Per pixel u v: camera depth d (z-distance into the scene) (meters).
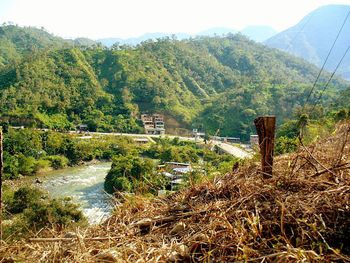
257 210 2.17
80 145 42.19
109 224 2.77
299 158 3.03
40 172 35.62
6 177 31.73
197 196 2.87
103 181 31.48
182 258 1.95
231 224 2.16
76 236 2.35
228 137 59.31
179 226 2.32
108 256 1.98
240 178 3.00
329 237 1.89
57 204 12.16
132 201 3.10
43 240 2.42
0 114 55.09
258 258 1.74
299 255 1.69
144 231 2.52
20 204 14.71
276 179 2.52
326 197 2.15
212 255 1.89
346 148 3.39
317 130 4.84
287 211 2.08
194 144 49.06
